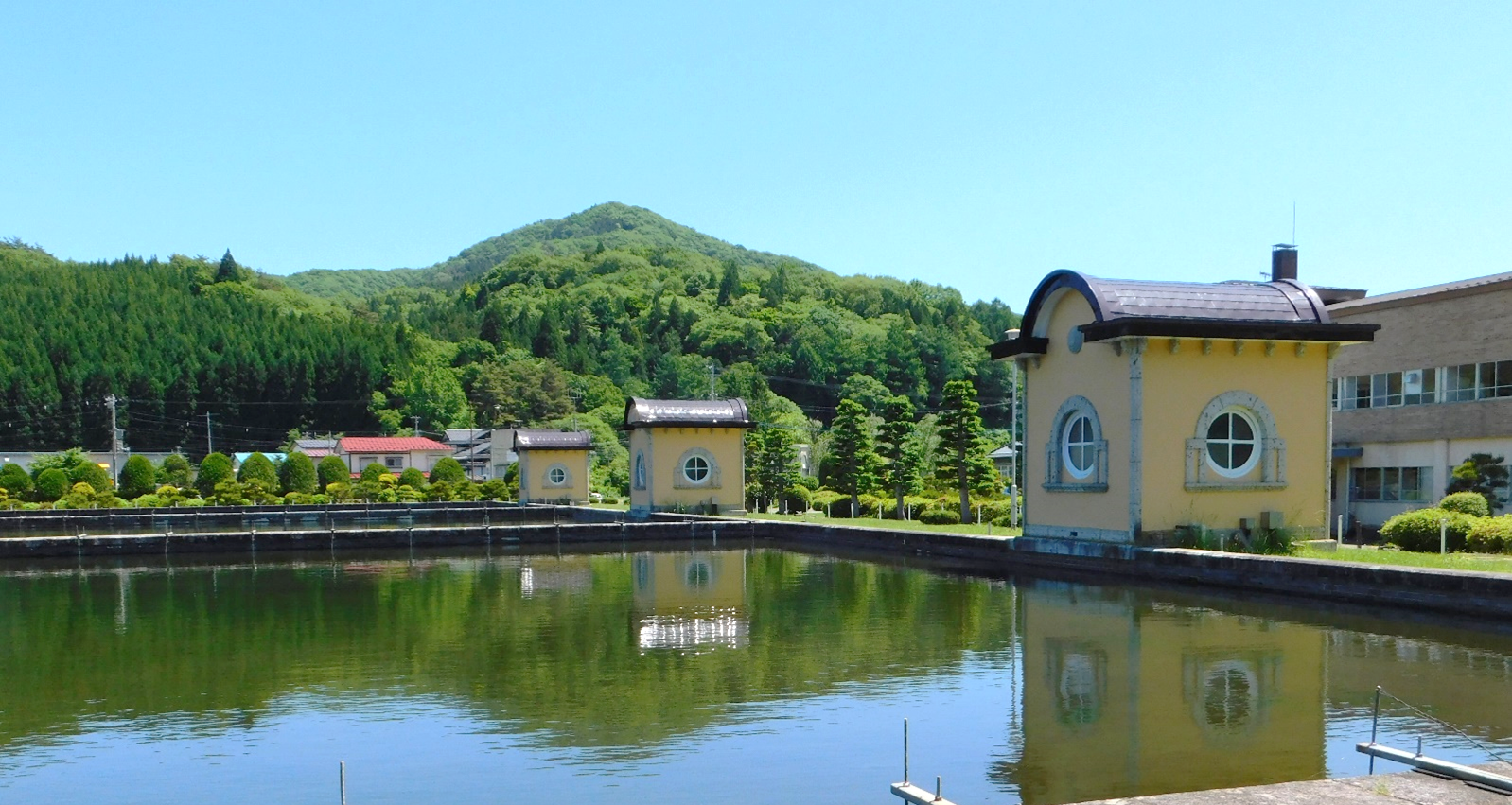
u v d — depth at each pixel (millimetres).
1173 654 12805
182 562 29438
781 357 113000
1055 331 23344
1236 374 21078
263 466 67562
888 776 8375
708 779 8367
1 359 98438
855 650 13508
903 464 44875
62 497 57750
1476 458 27109
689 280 183250
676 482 41531
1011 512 33062
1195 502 20859
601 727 9852
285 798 8133
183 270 158375
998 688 11219
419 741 9539
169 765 8969
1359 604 16109
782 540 34438
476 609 18047
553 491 58938
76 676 12531
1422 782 6551
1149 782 8070
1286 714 9898
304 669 12797
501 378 114688
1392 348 30578
